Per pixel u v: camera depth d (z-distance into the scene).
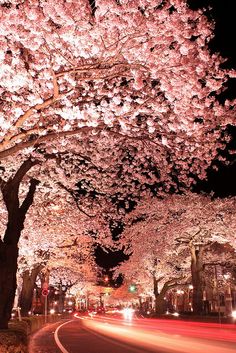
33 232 28.23
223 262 44.88
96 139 18.72
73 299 114.00
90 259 46.12
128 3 12.61
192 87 14.26
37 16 11.44
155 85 15.80
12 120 12.67
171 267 48.69
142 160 20.25
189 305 67.88
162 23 13.38
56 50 12.41
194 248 40.25
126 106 14.07
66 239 33.75
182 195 40.72
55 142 17.27
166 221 42.97
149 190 24.80
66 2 11.77
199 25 13.73
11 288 16.31
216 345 18.64
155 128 16.30
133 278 56.25
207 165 18.42
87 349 18.50
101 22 12.71
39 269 35.12
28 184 23.86
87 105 14.26
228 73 14.57
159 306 48.28
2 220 24.67
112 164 21.08
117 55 12.80
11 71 11.80
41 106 11.34
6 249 16.52
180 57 13.88
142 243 45.09
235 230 38.47
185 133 16.14
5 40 11.53
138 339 23.58
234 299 50.97
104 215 28.47
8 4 12.25
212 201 39.62
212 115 15.79
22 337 14.45
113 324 43.34
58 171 22.08
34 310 53.28
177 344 19.59
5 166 21.11
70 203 27.14
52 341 23.20
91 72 14.36
